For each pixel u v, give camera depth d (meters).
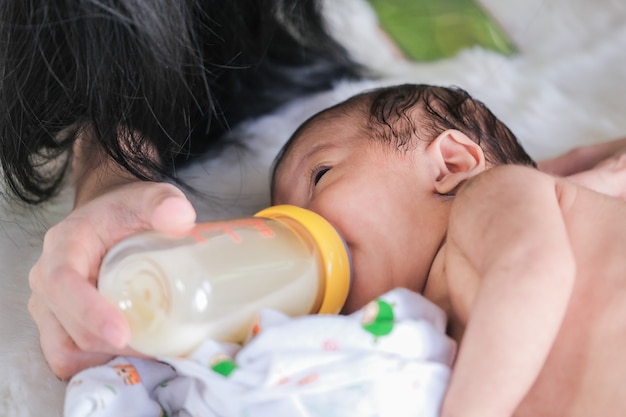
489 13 1.56
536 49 1.51
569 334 0.74
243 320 0.74
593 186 1.07
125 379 0.76
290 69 1.37
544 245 0.70
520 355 0.66
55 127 0.99
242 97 1.31
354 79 1.40
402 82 1.40
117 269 0.71
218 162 1.23
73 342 0.81
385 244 0.88
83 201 0.94
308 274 0.80
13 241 1.10
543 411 0.74
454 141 0.92
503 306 0.67
